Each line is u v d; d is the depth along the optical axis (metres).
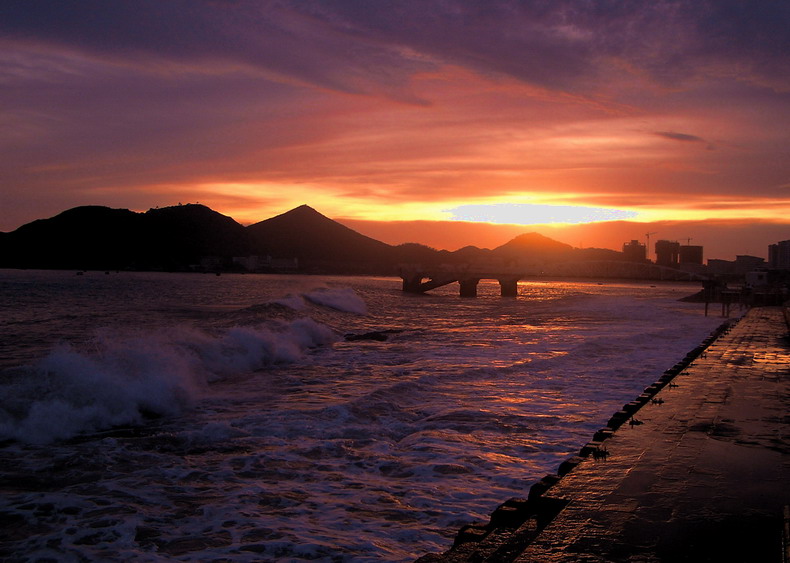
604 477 6.13
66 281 124.94
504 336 32.22
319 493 8.20
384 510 7.56
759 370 14.99
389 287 152.25
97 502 7.84
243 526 7.03
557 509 5.28
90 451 10.09
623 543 4.43
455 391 15.91
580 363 21.22
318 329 29.11
